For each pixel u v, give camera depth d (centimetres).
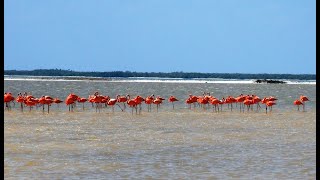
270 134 5734
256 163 3912
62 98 14462
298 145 4862
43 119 7269
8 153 4359
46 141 5097
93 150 4566
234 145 4872
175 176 3488
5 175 3519
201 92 18462
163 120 7288
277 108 9900
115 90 19225
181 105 10500
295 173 3572
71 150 4562
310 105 10900
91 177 3472
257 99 9200
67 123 6775
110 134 5681
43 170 3675
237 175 3512
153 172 3625
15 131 5853
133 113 8438
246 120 7375
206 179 3409
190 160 4050
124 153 4397
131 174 3556
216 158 4153
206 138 5391
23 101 8644
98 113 8381
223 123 6938
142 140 5225
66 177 3462
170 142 5078
